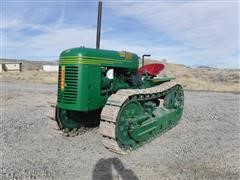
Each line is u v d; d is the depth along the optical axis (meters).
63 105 2.24
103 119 2.12
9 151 2.16
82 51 2.19
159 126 2.57
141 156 2.10
